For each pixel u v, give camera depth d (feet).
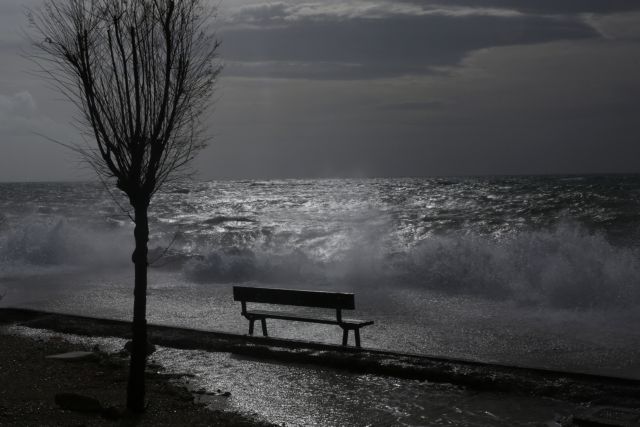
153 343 36.47
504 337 36.27
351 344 35.01
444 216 131.44
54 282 64.39
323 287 57.31
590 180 407.85
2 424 20.97
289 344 33.78
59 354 32.58
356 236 93.40
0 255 79.66
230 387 28.27
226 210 194.18
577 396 25.31
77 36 21.79
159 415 23.13
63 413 22.49
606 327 38.19
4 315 44.32
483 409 24.79
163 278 66.18
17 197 292.20
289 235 100.99
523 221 110.83
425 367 28.96
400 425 23.31
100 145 22.17
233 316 44.19
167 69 21.99
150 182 22.41
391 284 56.85
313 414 24.62
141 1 21.99
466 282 53.67
